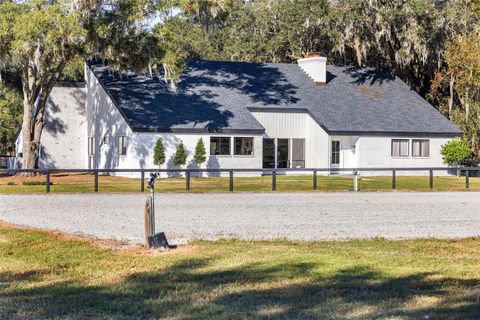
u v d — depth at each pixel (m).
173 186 31.36
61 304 9.24
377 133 42.44
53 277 11.35
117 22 33.84
